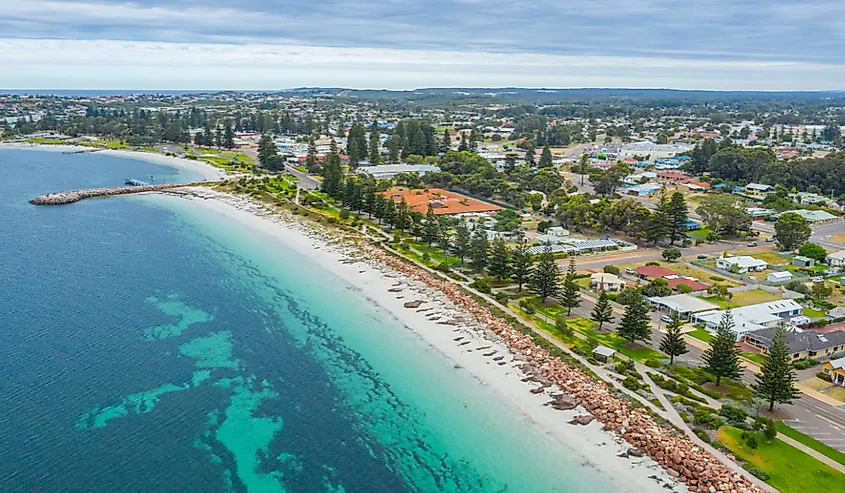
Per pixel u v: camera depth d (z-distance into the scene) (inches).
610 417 2945.4
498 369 3472.0
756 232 6973.4
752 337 3809.1
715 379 3299.7
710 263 5689.0
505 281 5004.9
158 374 3297.2
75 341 3656.5
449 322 4089.6
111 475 2474.2
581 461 2684.5
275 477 2529.5
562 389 3238.2
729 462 2573.8
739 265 5462.6
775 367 2935.5
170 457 2610.7
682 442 2699.3
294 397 3139.8
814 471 2506.2
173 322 3991.1
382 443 2795.3
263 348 3668.8
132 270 5059.1
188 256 5497.1
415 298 4525.1
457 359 3590.1
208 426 2847.0
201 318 4077.3
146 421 2856.8
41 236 6156.5
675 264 5659.5
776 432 2748.5
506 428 2923.2
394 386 3282.5
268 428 2861.7
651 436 2758.4
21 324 3885.3
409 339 3848.4
